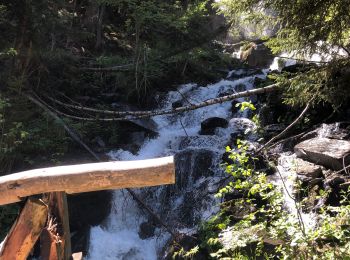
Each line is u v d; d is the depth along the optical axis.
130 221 8.23
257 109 10.15
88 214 7.97
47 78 9.66
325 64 7.70
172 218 7.86
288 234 4.05
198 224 6.86
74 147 8.96
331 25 6.96
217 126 10.05
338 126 7.96
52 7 9.56
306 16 6.94
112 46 13.80
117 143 9.69
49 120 8.52
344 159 6.79
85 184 2.18
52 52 9.45
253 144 8.21
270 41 7.93
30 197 2.27
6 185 2.19
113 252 7.72
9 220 7.21
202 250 6.11
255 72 13.68
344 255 3.82
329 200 6.05
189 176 8.52
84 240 7.71
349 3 6.72
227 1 7.66
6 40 8.62
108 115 10.21
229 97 8.75
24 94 8.52
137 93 11.61
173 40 11.94
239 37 16.59
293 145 7.94
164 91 12.16
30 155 8.28
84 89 11.09
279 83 7.93
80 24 13.25
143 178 2.16
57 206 2.31
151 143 9.85
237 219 5.98
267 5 7.19
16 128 7.41
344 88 7.60
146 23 11.82
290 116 9.04
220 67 14.62
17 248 2.29
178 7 12.27
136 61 11.45
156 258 7.57
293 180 4.70
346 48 7.95
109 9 14.28
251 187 4.43
